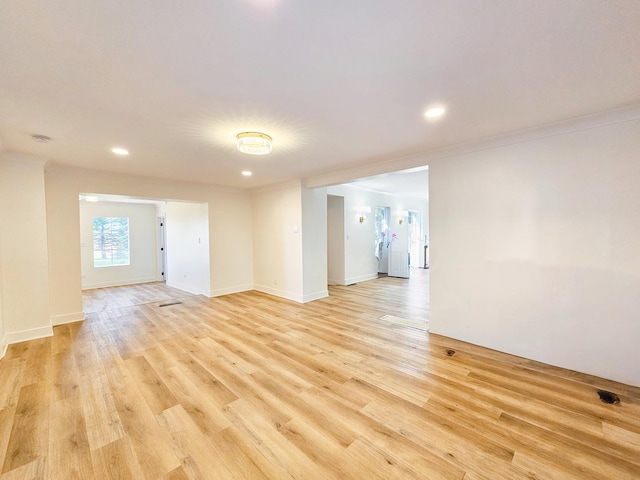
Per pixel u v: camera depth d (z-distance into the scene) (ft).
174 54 4.91
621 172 7.64
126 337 11.45
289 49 4.83
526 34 4.48
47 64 5.13
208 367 8.87
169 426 6.14
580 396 7.19
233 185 18.66
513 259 9.52
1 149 9.99
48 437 5.79
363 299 17.81
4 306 10.61
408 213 29.53
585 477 4.83
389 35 4.48
